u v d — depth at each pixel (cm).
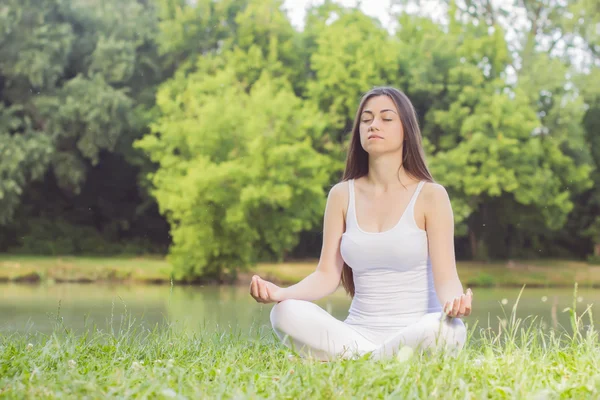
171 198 1571
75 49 2025
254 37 2088
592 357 299
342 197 333
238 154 1641
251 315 775
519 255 2231
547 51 2292
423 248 312
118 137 2017
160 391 226
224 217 1569
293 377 254
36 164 1894
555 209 1997
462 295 281
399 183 322
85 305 913
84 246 2081
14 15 1856
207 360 312
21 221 2088
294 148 1616
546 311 873
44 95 1903
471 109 1936
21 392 230
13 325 658
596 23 2178
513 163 1852
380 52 1941
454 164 1828
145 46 2148
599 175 2186
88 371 277
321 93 1948
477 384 245
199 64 1989
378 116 322
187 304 946
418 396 226
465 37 2039
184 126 1681
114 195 2266
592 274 1728
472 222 2127
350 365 256
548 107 1997
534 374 265
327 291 329
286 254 2142
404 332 289
